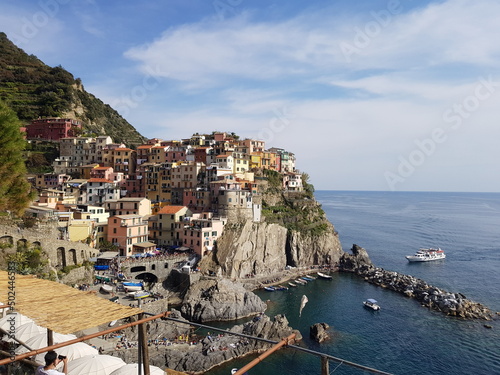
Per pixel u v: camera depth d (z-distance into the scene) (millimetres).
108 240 116375
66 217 107000
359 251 158250
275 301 108500
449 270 146750
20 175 47375
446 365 71250
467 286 123750
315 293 117000
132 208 131375
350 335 83938
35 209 101125
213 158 163750
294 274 139000
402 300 110312
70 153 175250
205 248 122750
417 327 89062
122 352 60875
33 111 198875
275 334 77438
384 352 76000
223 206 136375
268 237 137750
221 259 122375
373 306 101438
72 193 141375
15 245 78250
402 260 166875
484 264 157250
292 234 147500
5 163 44312
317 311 100000
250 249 131250
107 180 144625
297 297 112750
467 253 180625
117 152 169750
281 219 152625
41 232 89250
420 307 104000
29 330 33781
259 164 181375
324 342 80000
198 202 143875
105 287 90688
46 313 20000
